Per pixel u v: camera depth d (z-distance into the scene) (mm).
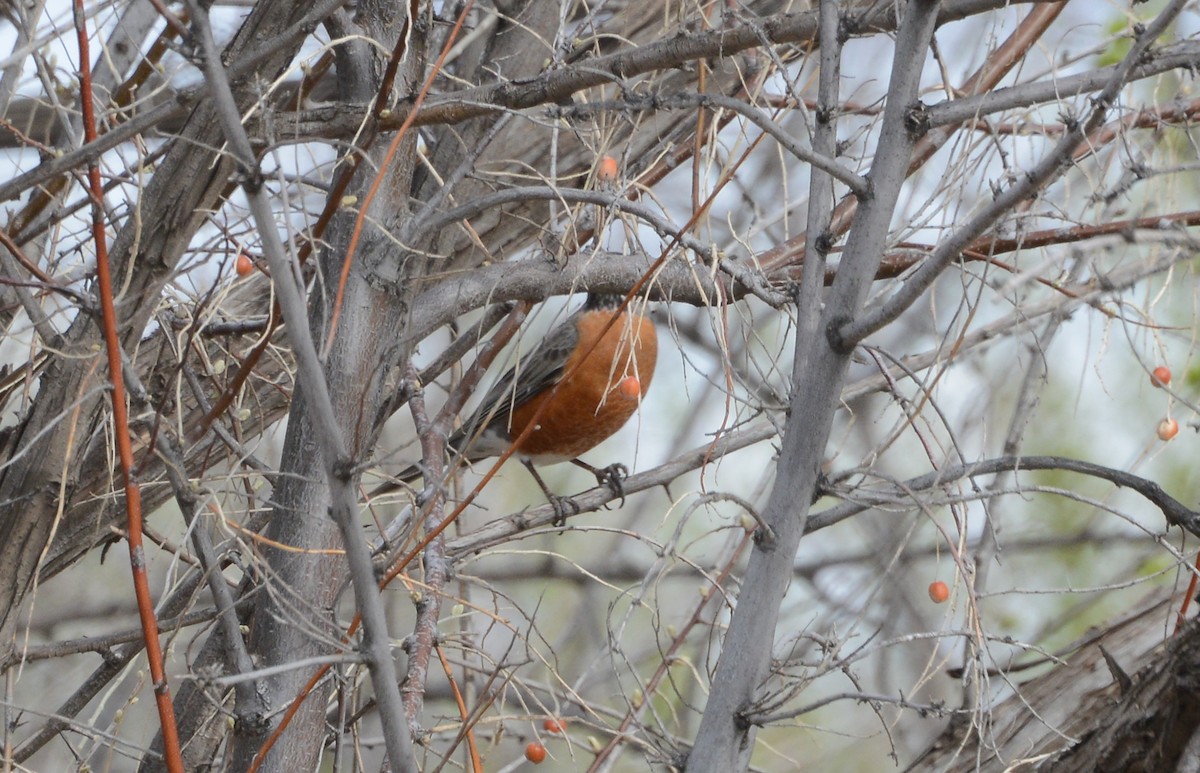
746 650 4973
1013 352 9984
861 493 5133
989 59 6395
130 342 5867
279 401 7516
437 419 6801
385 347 6145
